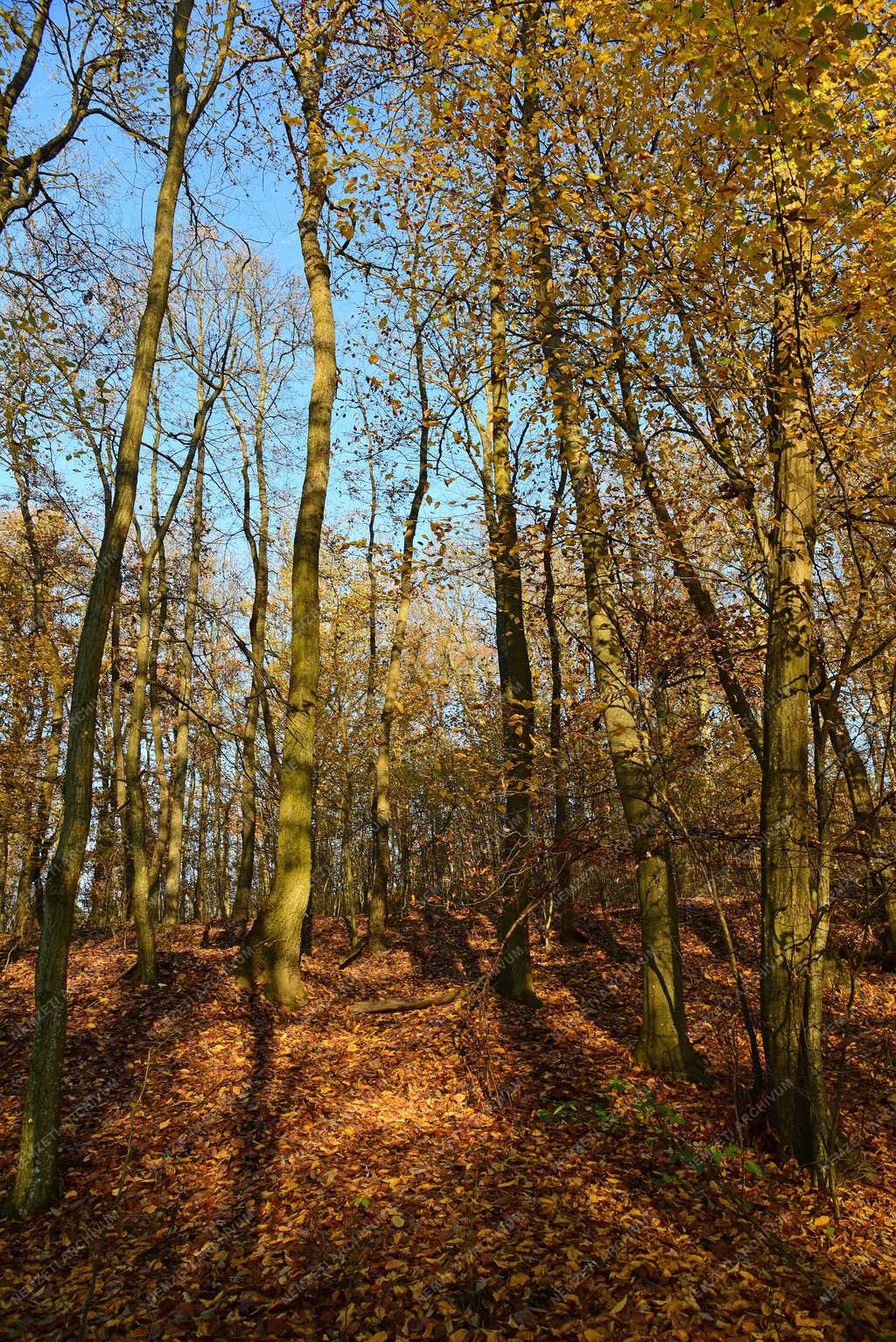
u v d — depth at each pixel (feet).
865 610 19.40
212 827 97.86
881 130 16.63
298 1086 23.94
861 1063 23.71
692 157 19.25
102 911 74.28
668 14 15.28
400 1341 12.17
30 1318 13.47
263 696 48.03
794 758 18.81
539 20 20.74
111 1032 28.66
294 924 33.32
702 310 20.12
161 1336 12.66
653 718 24.79
